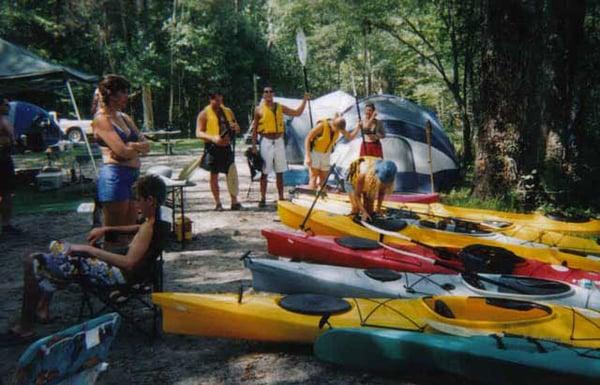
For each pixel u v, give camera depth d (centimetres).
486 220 754
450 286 470
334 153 1145
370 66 2442
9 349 404
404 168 1110
